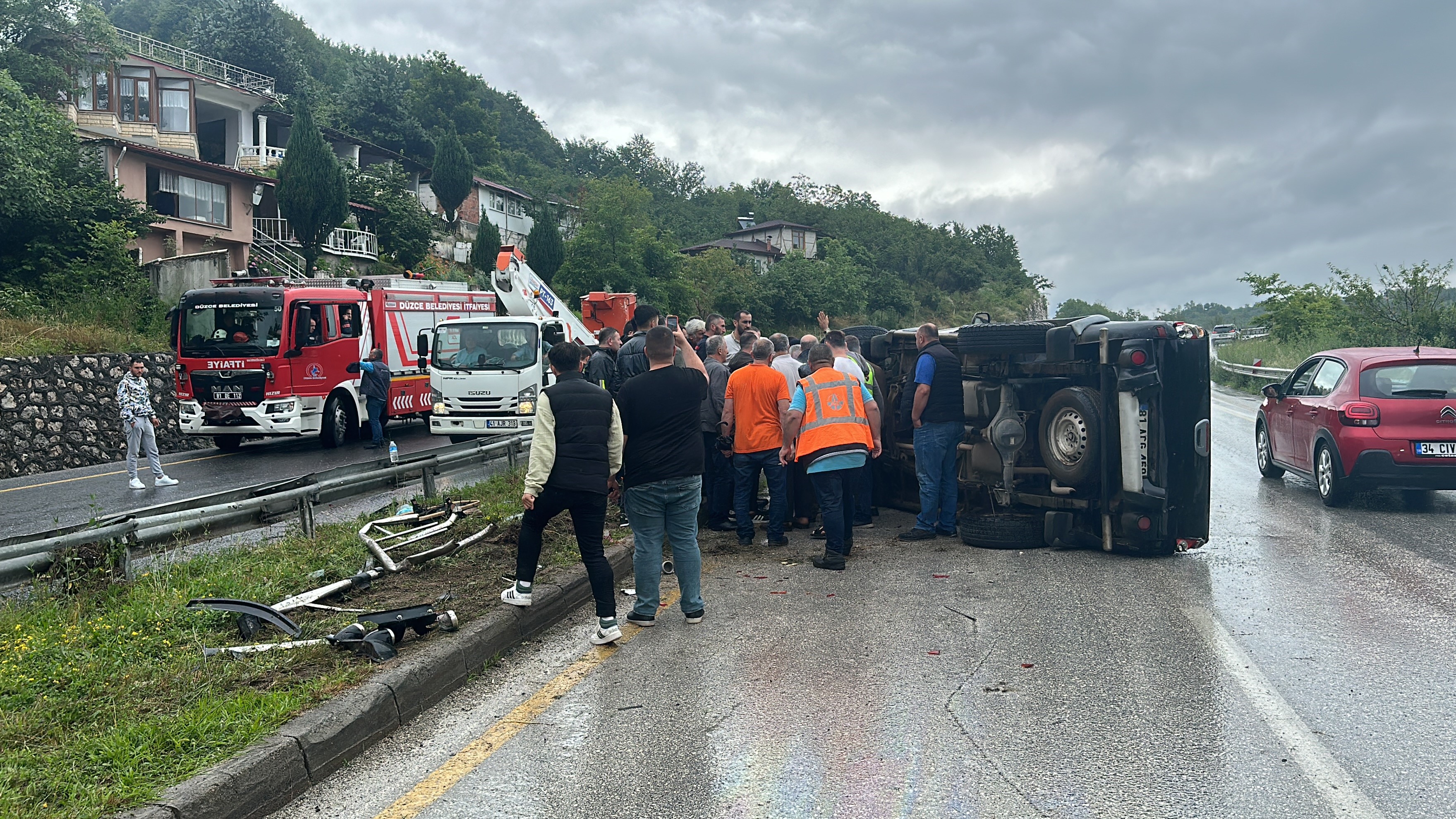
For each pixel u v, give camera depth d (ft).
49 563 19.20
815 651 17.74
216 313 54.24
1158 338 24.68
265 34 221.05
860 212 395.55
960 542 27.94
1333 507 32.40
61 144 86.48
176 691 14.34
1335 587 21.65
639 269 177.47
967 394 28.73
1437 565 23.61
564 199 274.16
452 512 28.99
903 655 17.33
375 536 25.54
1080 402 25.48
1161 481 24.56
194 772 11.48
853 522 27.27
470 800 11.94
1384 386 31.40
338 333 57.98
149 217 91.20
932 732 13.69
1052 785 11.89
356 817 11.59
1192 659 16.76
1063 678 15.92
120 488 43.21
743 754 13.08
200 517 22.31
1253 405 75.00
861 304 259.19
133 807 10.65
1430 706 14.32
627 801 11.75
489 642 17.60
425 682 15.35
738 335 36.35
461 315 70.13
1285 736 13.30
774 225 320.91
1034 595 21.47
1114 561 24.89
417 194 197.16
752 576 24.22
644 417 19.53
